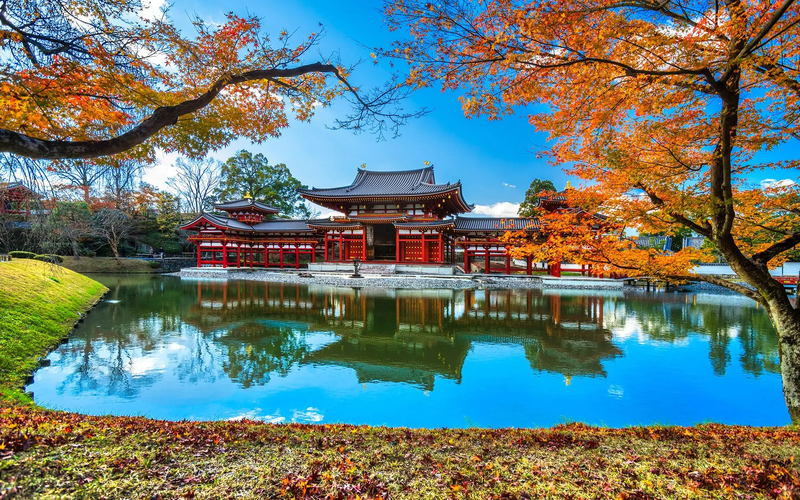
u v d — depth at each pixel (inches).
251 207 1770.4
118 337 501.4
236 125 260.8
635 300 882.1
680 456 157.5
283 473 136.6
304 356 430.6
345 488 127.0
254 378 352.8
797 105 172.1
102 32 173.2
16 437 139.2
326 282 1231.5
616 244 270.8
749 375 357.4
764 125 179.5
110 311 697.6
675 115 206.5
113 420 197.0
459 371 375.6
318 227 1514.5
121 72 185.5
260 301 848.9
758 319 650.2
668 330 566.3
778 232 219.0
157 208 1827.0
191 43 197.3
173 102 215.5
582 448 172.2
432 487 131.0
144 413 271.9
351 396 310.0
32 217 327.9
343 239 1558.8
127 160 234.4
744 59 142.5
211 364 394.0
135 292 989.2
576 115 204.5
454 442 181.9
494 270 1465.3
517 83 187.5
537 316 683.4
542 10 156.8
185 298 884.6
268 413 276.1
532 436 194.1
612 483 133.3
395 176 1755.7
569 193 268.4
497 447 174.6
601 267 278.5
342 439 180.5
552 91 202.1
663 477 136.3
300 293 989.2
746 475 134.3
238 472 134.5
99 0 168.6
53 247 437.1
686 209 191.5
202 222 1569.9
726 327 585.0
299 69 216.1
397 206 1528.1
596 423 259.6
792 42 155.6
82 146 147.9
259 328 573.3
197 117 239.8
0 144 124.7
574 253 274.1
